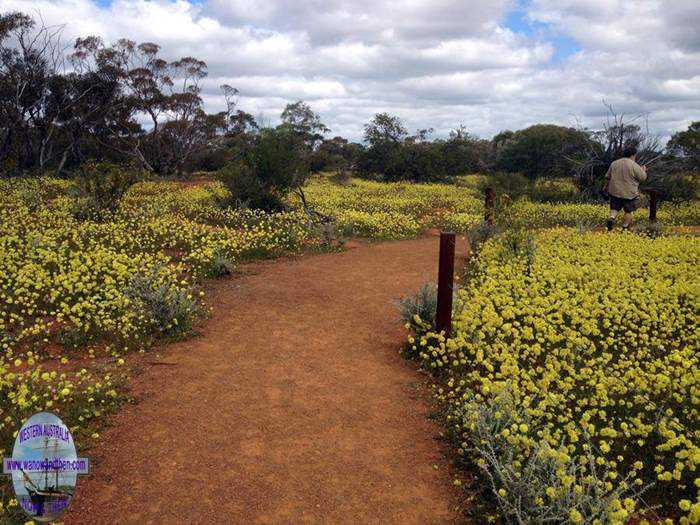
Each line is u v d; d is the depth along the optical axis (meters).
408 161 37.22
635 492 3.81
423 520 3.65
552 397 4.68
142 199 20.19
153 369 5.84
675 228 16.25
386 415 4.95
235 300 8.30
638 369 5.46
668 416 4.62
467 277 9.89
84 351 6.35
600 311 7.30
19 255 10.01
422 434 4.67
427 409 5.09
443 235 6.01
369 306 8.06
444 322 6.11
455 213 20.70
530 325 7.23
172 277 8.91
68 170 34.16
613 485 3.98
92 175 16.61
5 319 7.22
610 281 8.99
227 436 4.54
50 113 33.66
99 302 7.40
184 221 14.61
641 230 14.70
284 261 11.22
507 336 6.84
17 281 8.08
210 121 45.84
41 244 10.44
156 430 4.62
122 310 7.19
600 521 3.21
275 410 4.98
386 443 4.52
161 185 27.64
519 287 8.52
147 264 9.77
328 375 5.73
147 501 3.73
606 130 24.20
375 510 3.72
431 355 6.14
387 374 5.80
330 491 3.89
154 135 42.53
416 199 24.78
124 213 15.48
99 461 4.16
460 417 4.78
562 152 32.84
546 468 3.75
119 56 39.59
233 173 17.86
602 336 6.86
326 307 8.00
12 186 22.59
